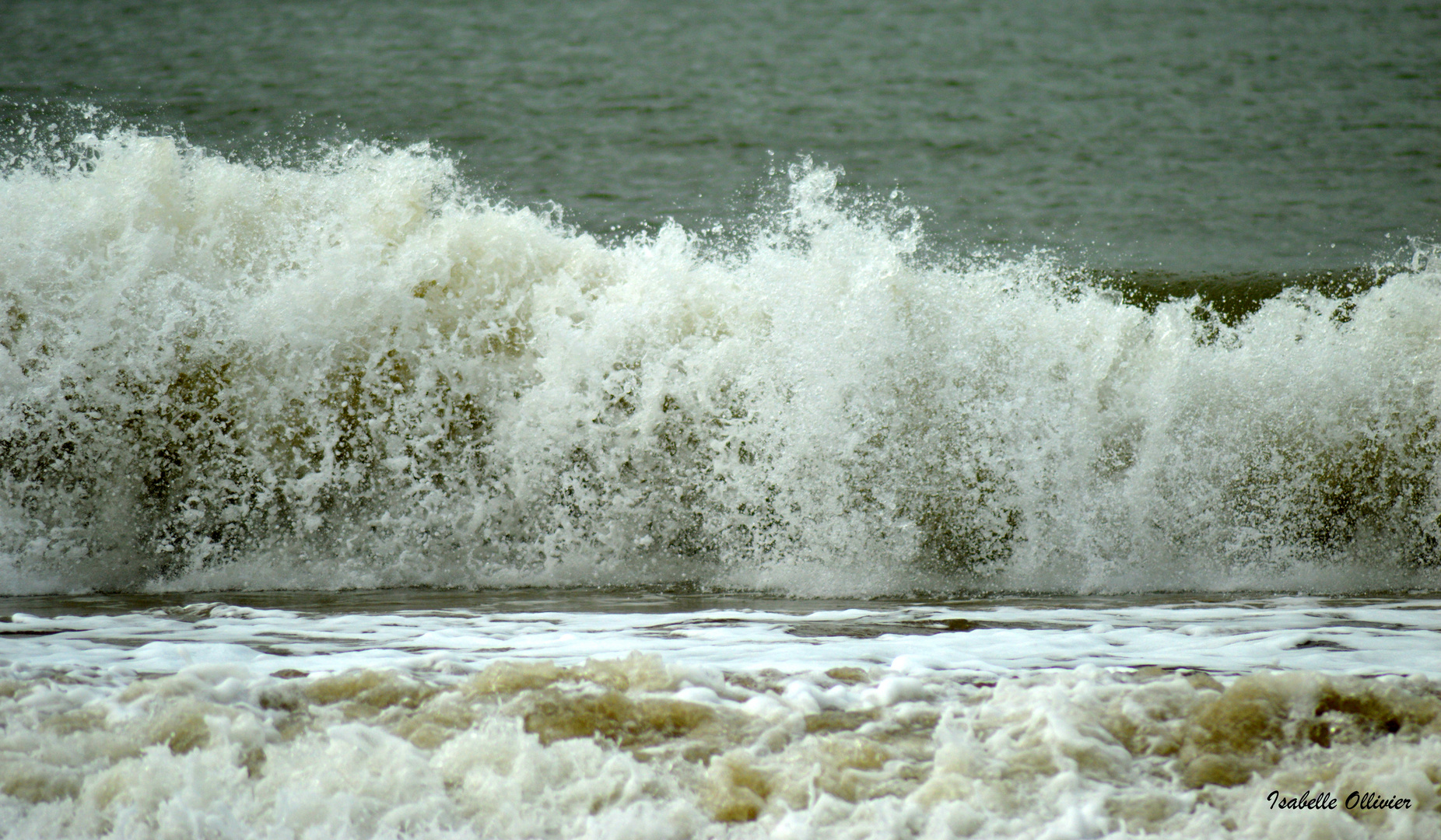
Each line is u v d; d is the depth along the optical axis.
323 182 27.88
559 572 23.77
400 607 19.78
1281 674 9.67
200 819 7.43
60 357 24.66
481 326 26.28
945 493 24.59
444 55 80.06
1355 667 13.41
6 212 25.89
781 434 24.92
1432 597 21.56
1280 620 17.95
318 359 25.41
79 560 23.30
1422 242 49.16
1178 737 9.19
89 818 7.65
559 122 67.00
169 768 8.10
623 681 10.86
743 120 68.94
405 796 7.98
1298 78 79.81
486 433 25.39
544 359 25.67
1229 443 25.34
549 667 10.84
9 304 24.91
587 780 8.14
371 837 7.41
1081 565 23.81
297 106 68.31
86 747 8.77
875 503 24.52
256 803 7.86
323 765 8.29
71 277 25.42
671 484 25.02
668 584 23.03
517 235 27.25
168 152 27.19
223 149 59.41
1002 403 25.17
